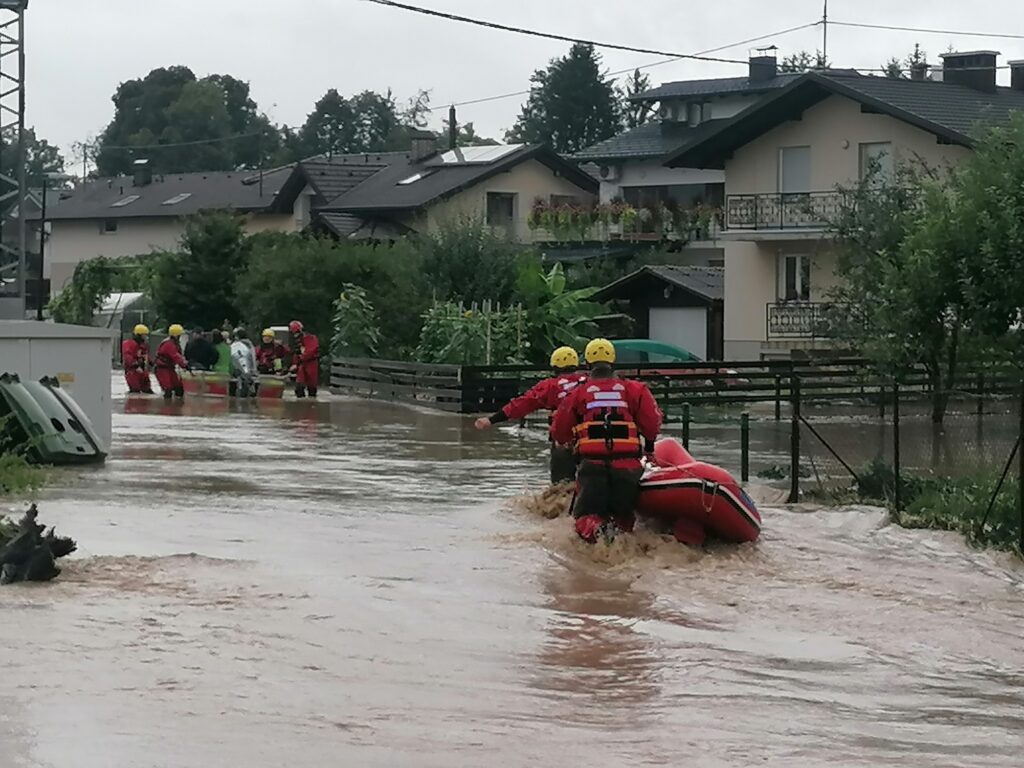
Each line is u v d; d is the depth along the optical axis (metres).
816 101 39.06
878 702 8.85
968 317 20.70
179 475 18.55
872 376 25.39
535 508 15.39
